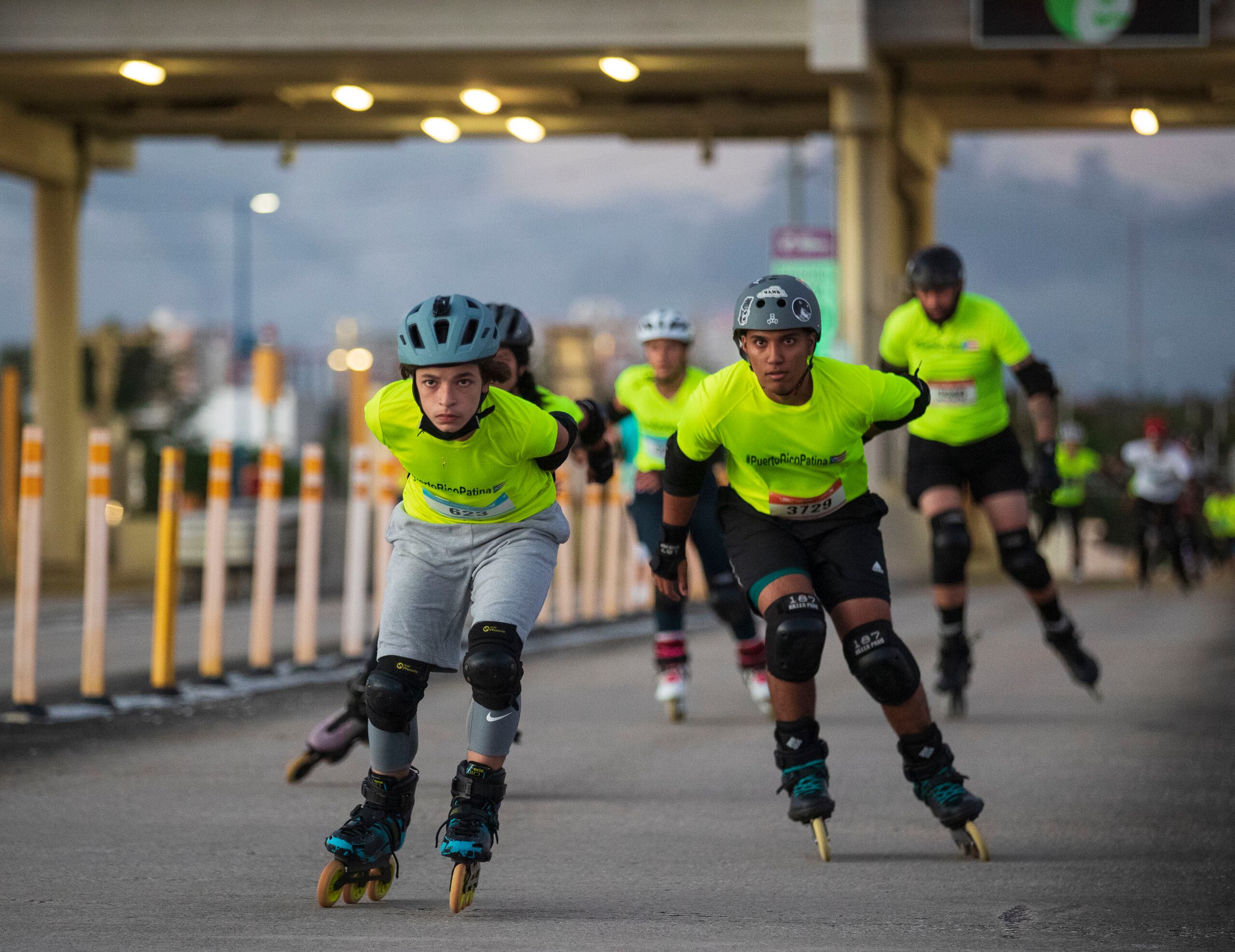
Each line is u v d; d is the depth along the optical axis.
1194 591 74.38
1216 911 15.13
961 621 28.84
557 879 16.59
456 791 15.34
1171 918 14.86
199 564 69.00
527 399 19.58
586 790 21.97
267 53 72.06
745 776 23.05
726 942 13.92
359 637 37.72
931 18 72.94
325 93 81.38
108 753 24.70
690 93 83.25
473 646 15.12
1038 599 29.06
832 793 21.59
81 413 92.75
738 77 78.69
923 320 28.28
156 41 71.81
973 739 26.36
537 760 24.52
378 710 15.34
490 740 15.35
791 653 17.20
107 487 29.16
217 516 32.59
